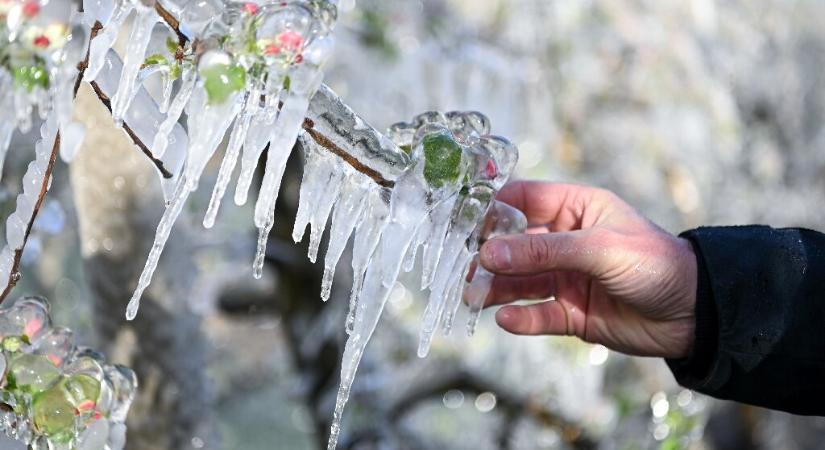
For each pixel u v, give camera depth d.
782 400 1.68
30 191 1.30
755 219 4.93
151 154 1.33
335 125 1.34
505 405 3.59
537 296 1.93
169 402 2.48
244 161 1.24
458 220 1.47
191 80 1.22
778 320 1.65
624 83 4.55
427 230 1.46
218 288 3.68
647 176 4.57
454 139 1.45
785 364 1.65
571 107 4.41
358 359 1.43
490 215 1.71
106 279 2.41
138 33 1.19
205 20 1.20
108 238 2.38
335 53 3.45
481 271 1.75
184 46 1.25
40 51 1.15
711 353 1.71
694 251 1.73
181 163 1.35
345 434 3.42
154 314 2.45
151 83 1.68
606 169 4.52
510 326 1.90
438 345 3.64
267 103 1.21
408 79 3.59
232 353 6.30
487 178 1.48
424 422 4.07
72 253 4.15
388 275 1.41
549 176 3.95
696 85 4.76
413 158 1.43
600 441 3.41
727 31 5.27
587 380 3.57
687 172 4.64
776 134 5.38
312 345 3.53
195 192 3.02
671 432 2.98
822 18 5.54
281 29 1.18
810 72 5.49
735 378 1.68
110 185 2.35
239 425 6.11
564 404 3.51
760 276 1.67
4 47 1.15
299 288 3.51
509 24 4.10
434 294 1.49
